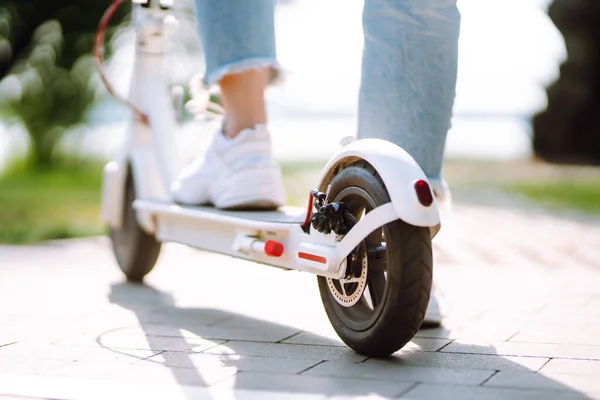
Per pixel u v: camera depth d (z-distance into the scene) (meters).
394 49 2.51
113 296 3.37
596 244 5.02
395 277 2.12
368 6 2.56
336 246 2.29
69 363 2.26
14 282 3.72
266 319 2.90
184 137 5.86
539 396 1.89
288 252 2.49
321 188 2.46
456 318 2.85
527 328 2.69
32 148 11.01
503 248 4.88
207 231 2.91
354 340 2.28
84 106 10.66
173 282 3.75
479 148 16.33
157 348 2.44
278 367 2.19
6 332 2.68
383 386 1.99
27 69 10.04
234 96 2.94
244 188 2.83
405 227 2.12
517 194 8.31
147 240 3.55
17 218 6.36
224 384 2.02
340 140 2.54
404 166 2.16
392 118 2.55
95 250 4.86
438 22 2.50
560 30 12.55
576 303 3.14
